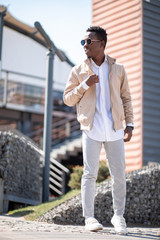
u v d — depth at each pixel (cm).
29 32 830
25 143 679
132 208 479
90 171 296
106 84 303
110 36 886
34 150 752
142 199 484
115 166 299
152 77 829
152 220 480
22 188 639
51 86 663
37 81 1307
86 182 296
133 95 824
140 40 823
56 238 222
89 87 291
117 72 305
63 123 1259
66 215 437
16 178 609
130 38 845
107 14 898
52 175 962
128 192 484
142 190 489
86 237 240
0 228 271
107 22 895
